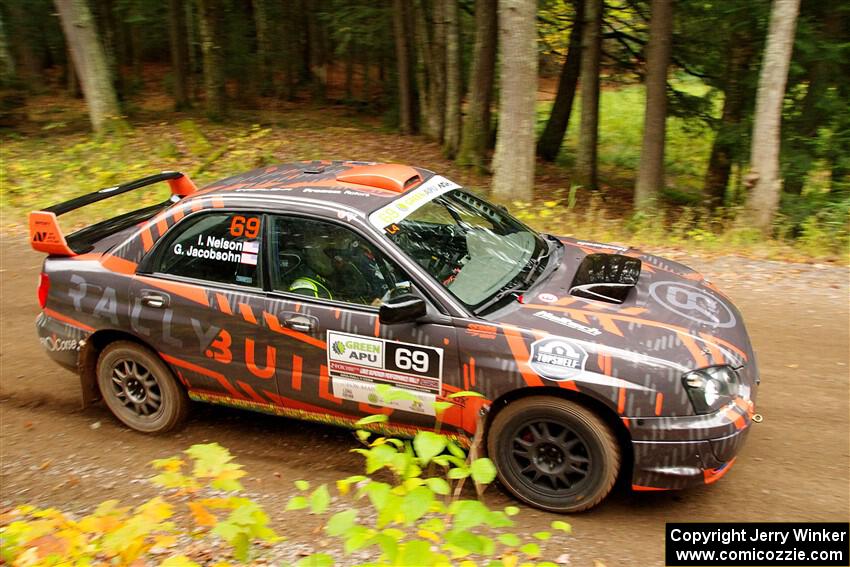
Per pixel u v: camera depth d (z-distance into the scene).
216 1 23.33
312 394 4.19
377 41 25.58
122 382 4.80
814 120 14.30
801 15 13.91
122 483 4.23
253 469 4.34
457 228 4.41
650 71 15.18
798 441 4.32
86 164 14.57
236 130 21.59
